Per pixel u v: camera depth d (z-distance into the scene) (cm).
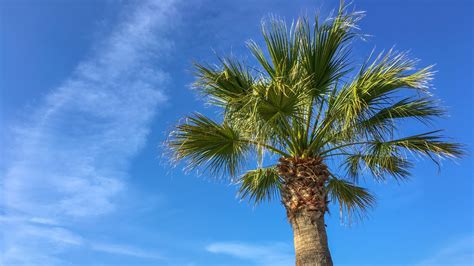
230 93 672
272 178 895
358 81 664
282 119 638
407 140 721
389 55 655
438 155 701
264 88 613
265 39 688
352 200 895
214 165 763
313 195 671
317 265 631
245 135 686
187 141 697
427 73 637
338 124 672
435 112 709
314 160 695
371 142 741
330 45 681
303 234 654
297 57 687
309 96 696
